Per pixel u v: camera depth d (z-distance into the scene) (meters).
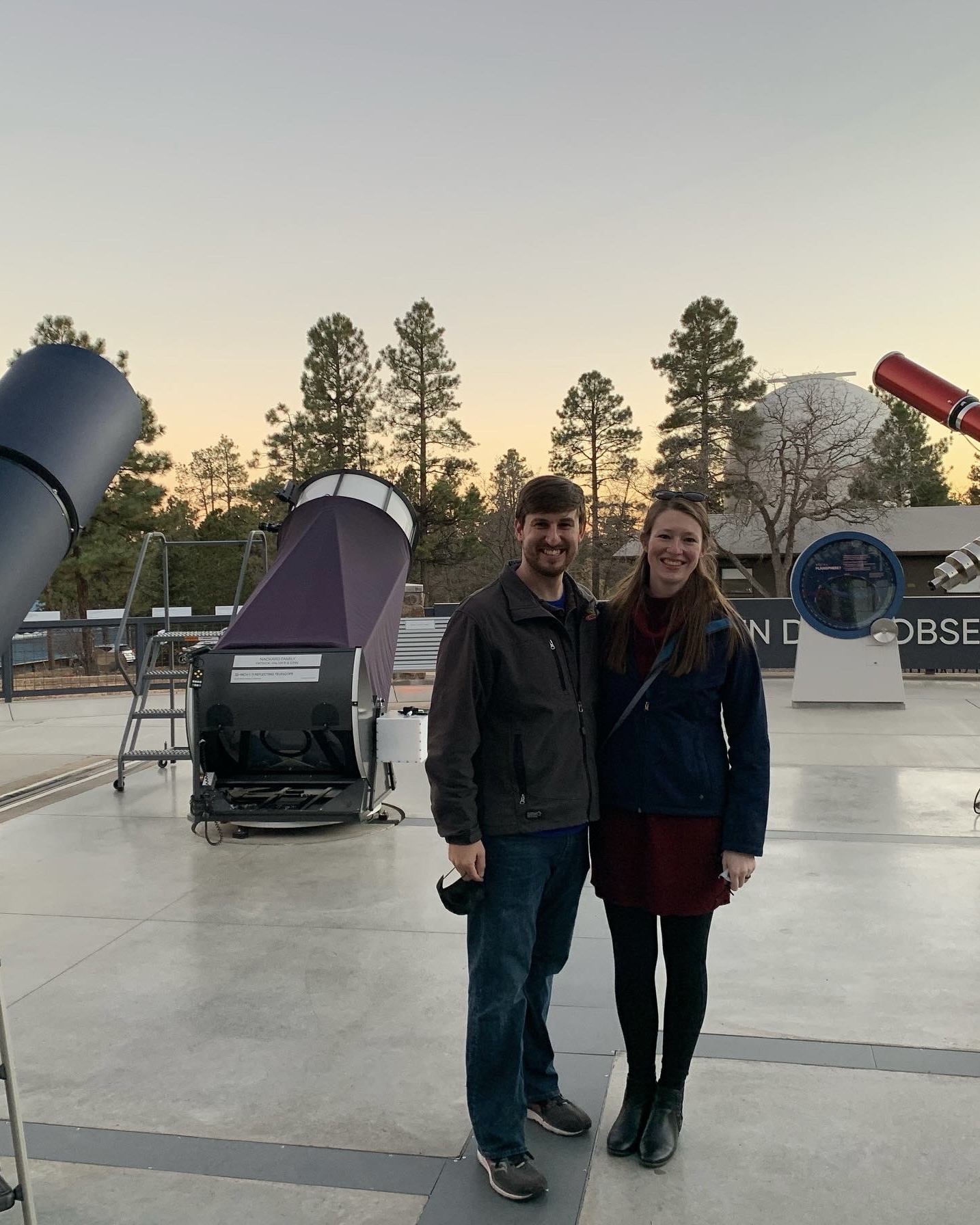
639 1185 2.53
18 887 5.27
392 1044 3.36
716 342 42.56
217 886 5.23
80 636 16.17
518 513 2.68
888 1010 3.55
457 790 2.50
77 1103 2.99
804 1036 3.36
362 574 6.80
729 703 2.73
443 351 43.50
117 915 4.77
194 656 6.14
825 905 4.71
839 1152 2.65
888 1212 2.39
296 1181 2.57
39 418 1.95
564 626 2.66
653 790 2.66
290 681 5.89
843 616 11.92
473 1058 2.56
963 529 40.25
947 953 4.10
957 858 5.47
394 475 44.09
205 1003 3.72
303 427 43.22
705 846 2.67
